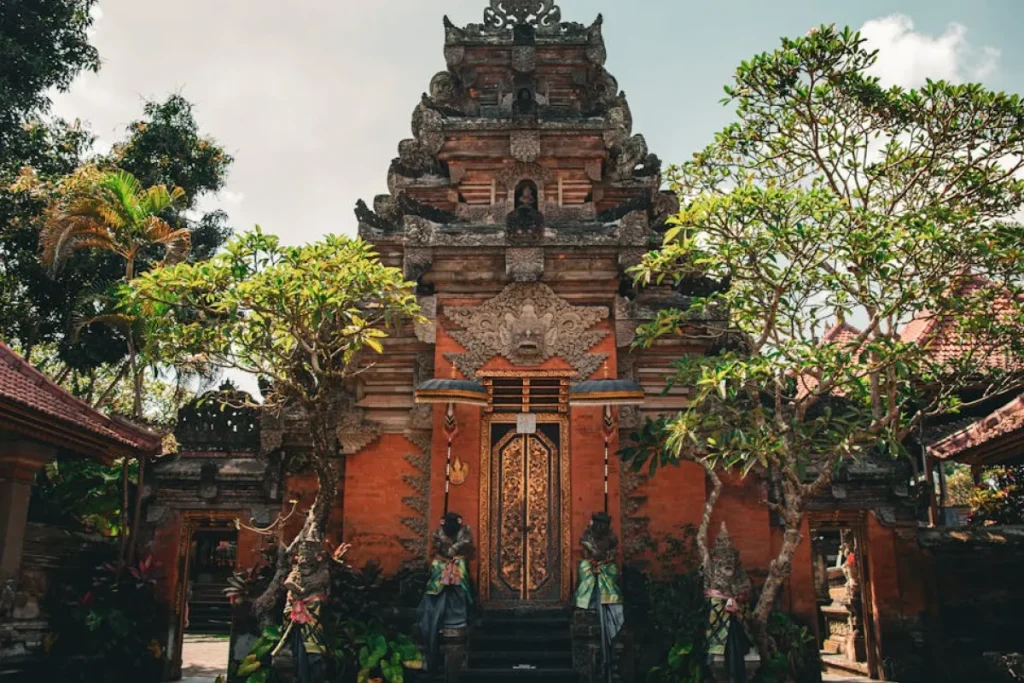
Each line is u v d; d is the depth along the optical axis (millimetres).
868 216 12922
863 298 13273
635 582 15719
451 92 20359
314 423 14445
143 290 13852
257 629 15320
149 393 34188
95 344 24203
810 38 16219
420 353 17375
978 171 17078
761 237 13141
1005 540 16953
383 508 16688
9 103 23328
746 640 13445
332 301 13391
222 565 33500
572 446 16422
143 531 17531
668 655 14133
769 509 16609
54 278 21516
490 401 16906
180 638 17656
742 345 16844
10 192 23344
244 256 13805
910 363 13023
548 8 20891
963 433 14953
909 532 17156
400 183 19250
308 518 14383
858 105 17219
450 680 14094
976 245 12625
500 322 17125
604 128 18734
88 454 14664
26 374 14031
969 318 13711
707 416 13641
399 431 17062
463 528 15070
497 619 15578
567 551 16219
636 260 16984
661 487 16609
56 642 15180
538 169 18938
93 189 19969
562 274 17281
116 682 15766
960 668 16453
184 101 29781
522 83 19750
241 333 14203
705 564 13914
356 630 14367
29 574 14688
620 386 14922
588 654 14203
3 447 13539
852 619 20219
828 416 13805
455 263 17359
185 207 29500
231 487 17719
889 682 16531
